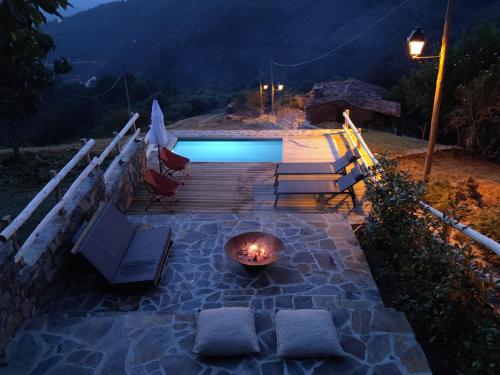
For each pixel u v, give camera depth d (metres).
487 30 18.25
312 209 8.19
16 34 3.38
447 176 12.11
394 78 42.25
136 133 9.71
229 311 4.34
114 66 109.69
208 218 7.52
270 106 34.41
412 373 3.72
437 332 4.53
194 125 24.55
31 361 3.94
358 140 11.48
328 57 69.56
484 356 3.67
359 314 4.51
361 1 84.94
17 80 10.19
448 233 5.08
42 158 12.09
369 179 6.51
